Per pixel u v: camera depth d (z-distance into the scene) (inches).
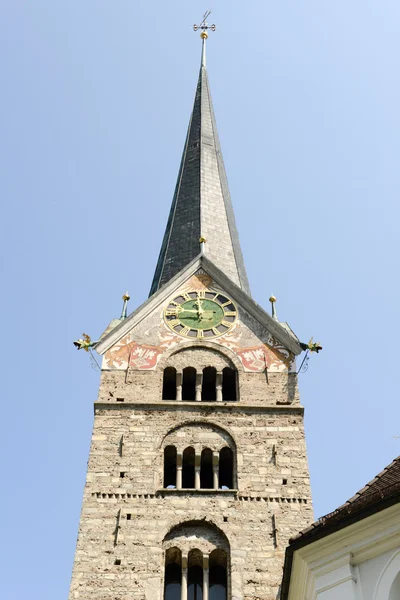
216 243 2640.3
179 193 2876.5
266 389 2110.0
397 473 1320.1
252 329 2260.1
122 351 2185.0
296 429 2021.4
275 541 1798.7
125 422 2010.3
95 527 1806.1
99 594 1695.4
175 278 2380.7
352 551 1205.7
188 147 3090.6
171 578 1779.0
